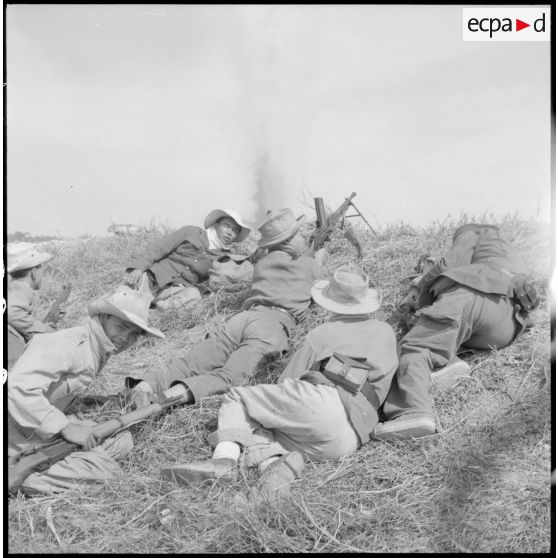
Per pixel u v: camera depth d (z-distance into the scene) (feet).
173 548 9.24
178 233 20.48
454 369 12.63
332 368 11.26
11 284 14.93
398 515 9.80
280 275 15.71
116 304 11.21
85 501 10.30
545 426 11.30
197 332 18.02
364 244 20.88
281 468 10.32
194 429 12.09
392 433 11.25
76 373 11.22
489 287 12.80
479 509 9.75
